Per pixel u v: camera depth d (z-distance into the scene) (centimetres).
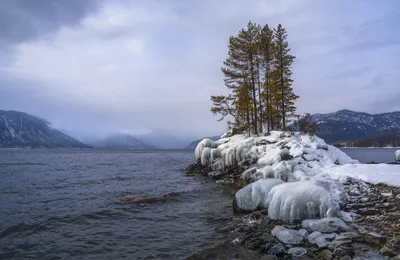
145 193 1891
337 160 2048
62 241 995
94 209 1433
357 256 714
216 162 2797
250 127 3494
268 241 871
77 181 2511
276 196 1119
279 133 2822
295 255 775
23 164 4741
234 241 934
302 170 1684
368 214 1024
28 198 1727
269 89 3278
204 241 970
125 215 1325
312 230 923
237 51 3291
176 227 1140
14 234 1068
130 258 848
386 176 1341
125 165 4600
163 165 4619
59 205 1530
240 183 2020
